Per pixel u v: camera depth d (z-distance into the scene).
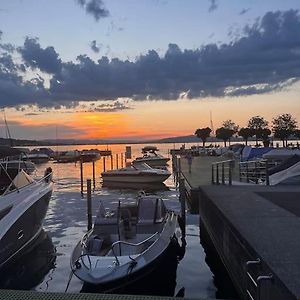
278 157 30.16
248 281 6.69
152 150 73.81
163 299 5.89
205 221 14.55
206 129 98.38
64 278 10.78
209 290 10.08
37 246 13.95
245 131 83.12
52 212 21.38
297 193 13.59
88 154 74.50
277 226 8.06
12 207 11.81
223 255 10.29
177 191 31.80
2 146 15.09
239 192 14.10
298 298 4.27
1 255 10.91
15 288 10.11
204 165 41.31
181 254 13.24
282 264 5.48
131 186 35.00
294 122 78.50
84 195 28.88
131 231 11.84
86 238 10.75
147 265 9.26
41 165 71.00
